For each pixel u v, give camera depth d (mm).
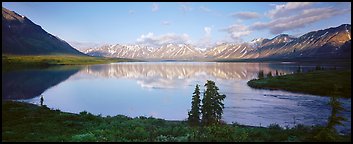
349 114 55750
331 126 28453
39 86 115688
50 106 72688
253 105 69938
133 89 108750
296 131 32781
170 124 43125
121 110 68375
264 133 31406
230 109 64562
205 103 47562
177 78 160250
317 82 104938
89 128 37344
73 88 111625
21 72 192125
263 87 107438
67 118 45156
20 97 85625
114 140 28641
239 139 27922
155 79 154125
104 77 167250
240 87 110375
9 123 40156
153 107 71812
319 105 69062
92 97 88562
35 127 37125
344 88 88875
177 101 80562
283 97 83375
